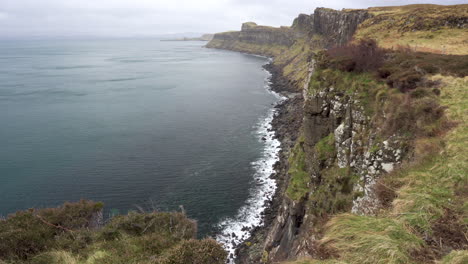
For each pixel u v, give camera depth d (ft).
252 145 218.79
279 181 164.96
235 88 440.04
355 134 85.81
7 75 568.82
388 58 107.65
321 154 98.84
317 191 91.91
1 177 168.76
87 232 61.98
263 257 108.17
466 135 55.21
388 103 79.15
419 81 82.43
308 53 506.89
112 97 377.71
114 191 157.17
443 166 49.32
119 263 50.78
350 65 102.17
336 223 45.55
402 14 208.33
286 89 413.18
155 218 66.59
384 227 39.91
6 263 52.08
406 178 51.49
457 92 72.69
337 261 37.04
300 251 59.00
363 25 230.89
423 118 66.03
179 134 240.73
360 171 78.18
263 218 136.36
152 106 331.77
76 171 176.65
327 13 489.26
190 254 51.62
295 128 240.12
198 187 162.20
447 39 146.92
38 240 58.75
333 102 101.60
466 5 187.32
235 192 157.58
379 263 34.58
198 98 374.63
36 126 256.11
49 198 150.20
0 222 63.82
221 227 131.85
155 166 184.55
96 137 231.30
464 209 38.93
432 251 34.96
